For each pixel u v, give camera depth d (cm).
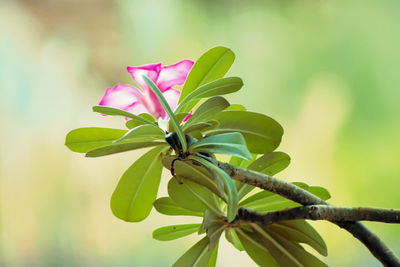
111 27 667
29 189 582
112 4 667
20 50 628
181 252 567
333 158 604
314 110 625
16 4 650
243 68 655
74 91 641
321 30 658
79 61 652
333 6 659
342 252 532
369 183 596
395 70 628
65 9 666
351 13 652
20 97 604
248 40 663
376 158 604
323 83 633
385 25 640
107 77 672
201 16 673
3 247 561
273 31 662
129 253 573
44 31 649
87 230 581
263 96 645
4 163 578
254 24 665
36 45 643
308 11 666
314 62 647
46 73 629
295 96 641
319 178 596
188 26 667
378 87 625
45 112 612
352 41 644
